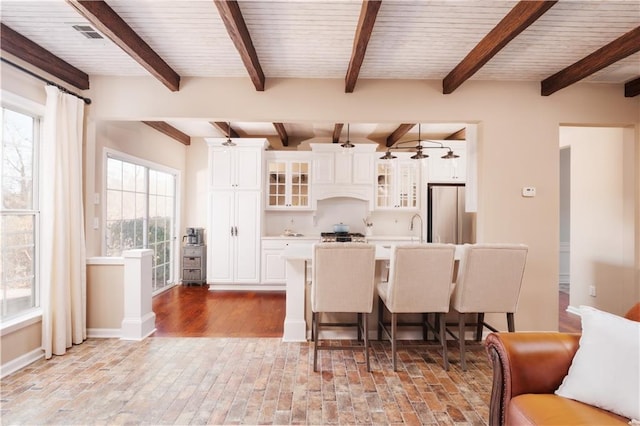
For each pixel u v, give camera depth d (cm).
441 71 319
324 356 285
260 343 312
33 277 284
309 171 552
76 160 297
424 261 255
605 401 137
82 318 309
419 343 312
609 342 145
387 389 233
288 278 319
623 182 356
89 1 202
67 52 285
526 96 335
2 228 256
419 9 220
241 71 322
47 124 274
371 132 557
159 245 521
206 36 258
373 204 551
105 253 381
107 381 239
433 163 555
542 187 333
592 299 396
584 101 334
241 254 520
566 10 219
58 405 210
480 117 334
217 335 333
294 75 330
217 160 521
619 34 250
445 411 208
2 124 256
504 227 330
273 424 194
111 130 391
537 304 329
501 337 163
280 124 471
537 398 147
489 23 238
